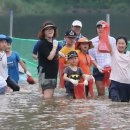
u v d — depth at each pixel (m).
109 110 18.83
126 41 21.67
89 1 165.38
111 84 21.64
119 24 104.25
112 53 21.81
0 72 23.22
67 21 116.94
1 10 146.25
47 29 22.16
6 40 23.36
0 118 17.38
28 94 23.12
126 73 21.34
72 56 22.67
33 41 32.06
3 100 21.19
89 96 23.14
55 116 17.70
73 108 19.33
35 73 30.62
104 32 22.09
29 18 131.00
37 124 16.48
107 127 16.03
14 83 23.64
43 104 20.28
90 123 16.56
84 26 91.75
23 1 154.62
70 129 15.80
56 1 164.75
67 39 23.44
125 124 16.41
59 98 22.06
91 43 23.45
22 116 17.72
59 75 25.06
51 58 22.03
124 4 162.75
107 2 163.62
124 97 21.42
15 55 24.77
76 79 22.61
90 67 25.36
